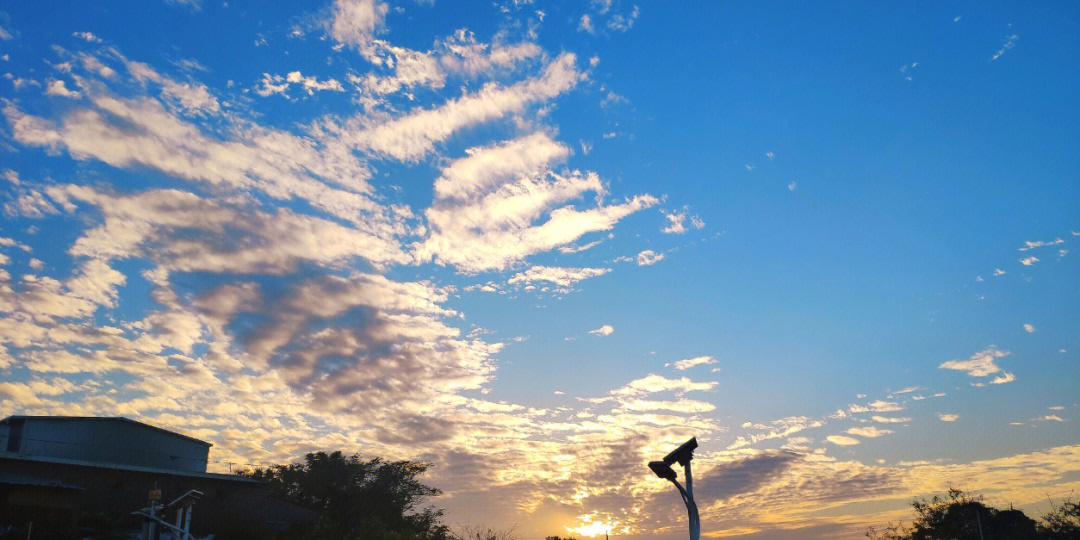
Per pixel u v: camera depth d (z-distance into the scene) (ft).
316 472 185.26
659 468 45.24
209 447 156.97
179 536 108.99
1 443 128.77
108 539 107.24
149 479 126.11
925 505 224.74
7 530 102.58
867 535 227.20
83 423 135.74
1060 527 201.16
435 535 172.76
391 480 186.60
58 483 113.29
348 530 157.48
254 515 139.54
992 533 209.56
